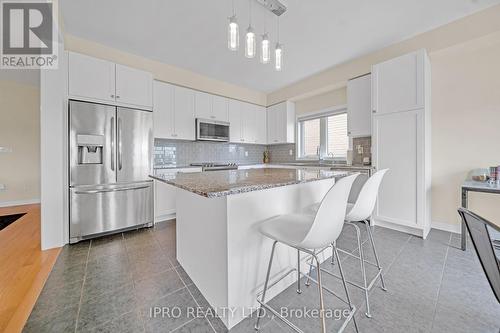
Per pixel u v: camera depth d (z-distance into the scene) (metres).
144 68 3.24
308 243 1.00
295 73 3.85
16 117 4.20
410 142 2.55
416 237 2.54
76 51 2.66
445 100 2.68
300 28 2.49
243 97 4.60
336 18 2.32
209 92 4.04
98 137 2.58
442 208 2.74
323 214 0.99
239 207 1.29
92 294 1.54
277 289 1.54
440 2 2.10
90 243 2.46
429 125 2.65
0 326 1.25
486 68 2.42
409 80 2.54
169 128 3.49
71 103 2.41
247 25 2.42
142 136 2.94
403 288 1.59
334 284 1.66
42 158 2.27
